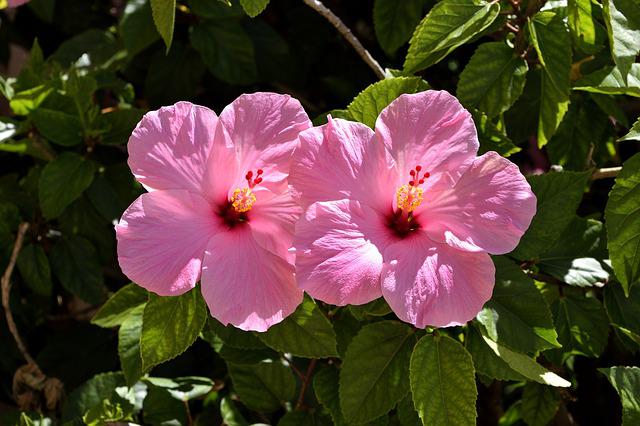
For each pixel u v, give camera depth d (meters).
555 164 1.02
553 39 0.88
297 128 0.81
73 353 1.09
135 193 1.04
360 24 1.19
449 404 0.81
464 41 0.87
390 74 0.90
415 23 1.04
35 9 1.16
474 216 0.80
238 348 0.92
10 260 1.05
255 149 0.81
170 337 0.82
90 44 1.17
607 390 1.08
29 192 1.07
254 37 1.14
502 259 0.84
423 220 0.81
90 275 1.05
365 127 0.81
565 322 0.93
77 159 1.03
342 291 0.78
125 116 1.04
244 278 0.80
